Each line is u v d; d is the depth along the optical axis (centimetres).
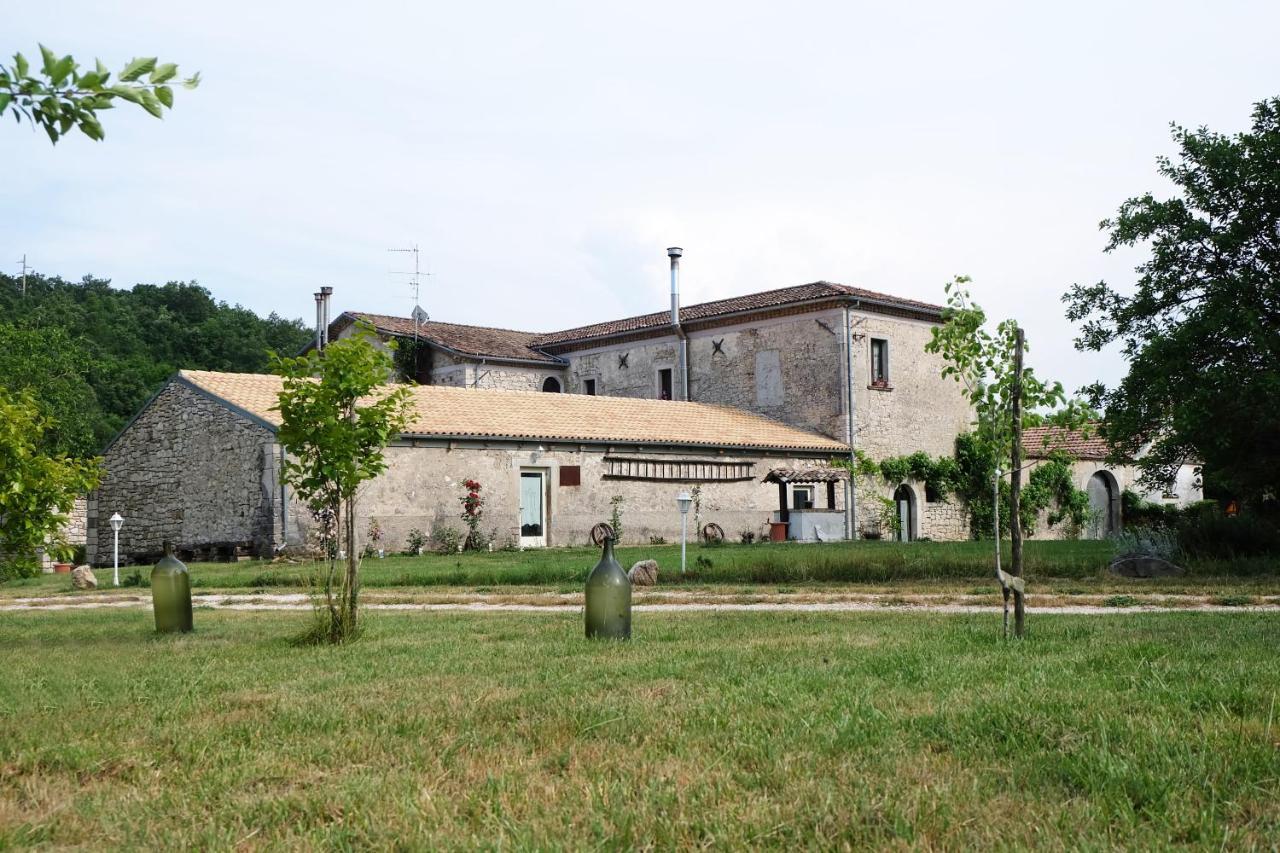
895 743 444
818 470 3150
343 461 890
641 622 995
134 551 2622
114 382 4825
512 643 838
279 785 415
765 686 579
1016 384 841
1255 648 711
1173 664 628
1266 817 343
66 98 304
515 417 2744
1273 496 1959
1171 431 2039
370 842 343
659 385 3612
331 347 901
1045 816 347
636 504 2797
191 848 342
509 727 499
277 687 633
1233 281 1969
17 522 948
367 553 2286
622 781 396
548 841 331
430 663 727
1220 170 2055
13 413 938
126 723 530
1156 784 372
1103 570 1517
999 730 460
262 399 2466
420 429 2445
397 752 456
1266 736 436
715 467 2947
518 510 2595
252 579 1662
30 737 500
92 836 359
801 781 389
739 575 1516
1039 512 3512
